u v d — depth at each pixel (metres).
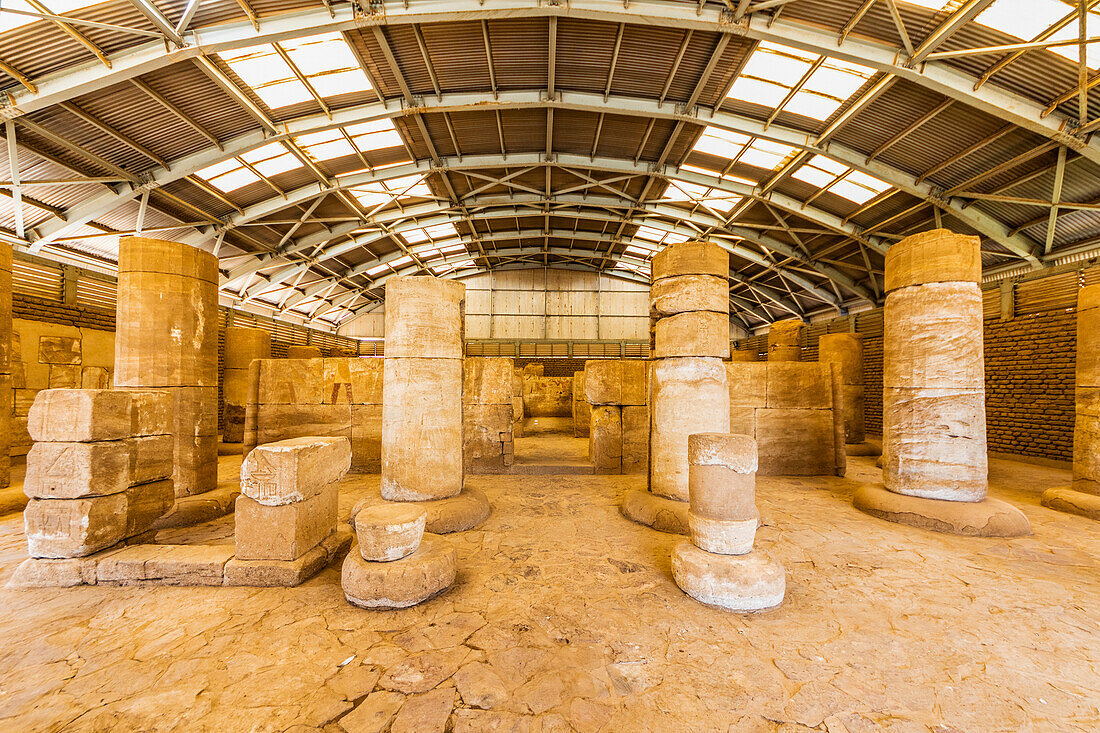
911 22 5.88
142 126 7.53
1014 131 7.00
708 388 4.38
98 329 8.85
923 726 1.85
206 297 5.06
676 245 4.54
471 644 2.45
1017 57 5.79
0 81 5.90
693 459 3.29
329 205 12.53
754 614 2.77
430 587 2.95
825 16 6.06
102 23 5.45
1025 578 3.28
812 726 1.85
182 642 2.46
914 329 4.72
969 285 4.51
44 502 3.19
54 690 2.04
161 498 3.84
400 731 1.82
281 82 7.46
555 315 21.80
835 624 2.66
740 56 7.24
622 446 6.90
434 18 6.37
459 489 4.73
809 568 3.47
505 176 11.80
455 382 4.71
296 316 18.64
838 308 15.76
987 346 9.21
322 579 3.27
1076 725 1.85
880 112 7.54
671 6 6.32
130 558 3.19
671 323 4.58
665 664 2.28
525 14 6.40
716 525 3.08
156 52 6.12
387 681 2.14
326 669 2.23
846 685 2.11
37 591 3.05
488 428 6.96
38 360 7.75
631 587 3.15
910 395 4.74
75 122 7.08
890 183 8.83
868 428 13.17
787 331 10.92
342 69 7.52
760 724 1.87
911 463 4.71
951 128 7.39
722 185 11.14
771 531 4.34
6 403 5.32
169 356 4.71
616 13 6.37
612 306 21.91
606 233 17.17
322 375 7.00
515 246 19.42
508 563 3.56
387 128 9.45
